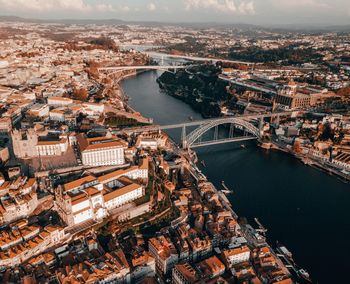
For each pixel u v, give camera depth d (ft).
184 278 640.58
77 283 603.26
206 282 643.86
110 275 633.61
